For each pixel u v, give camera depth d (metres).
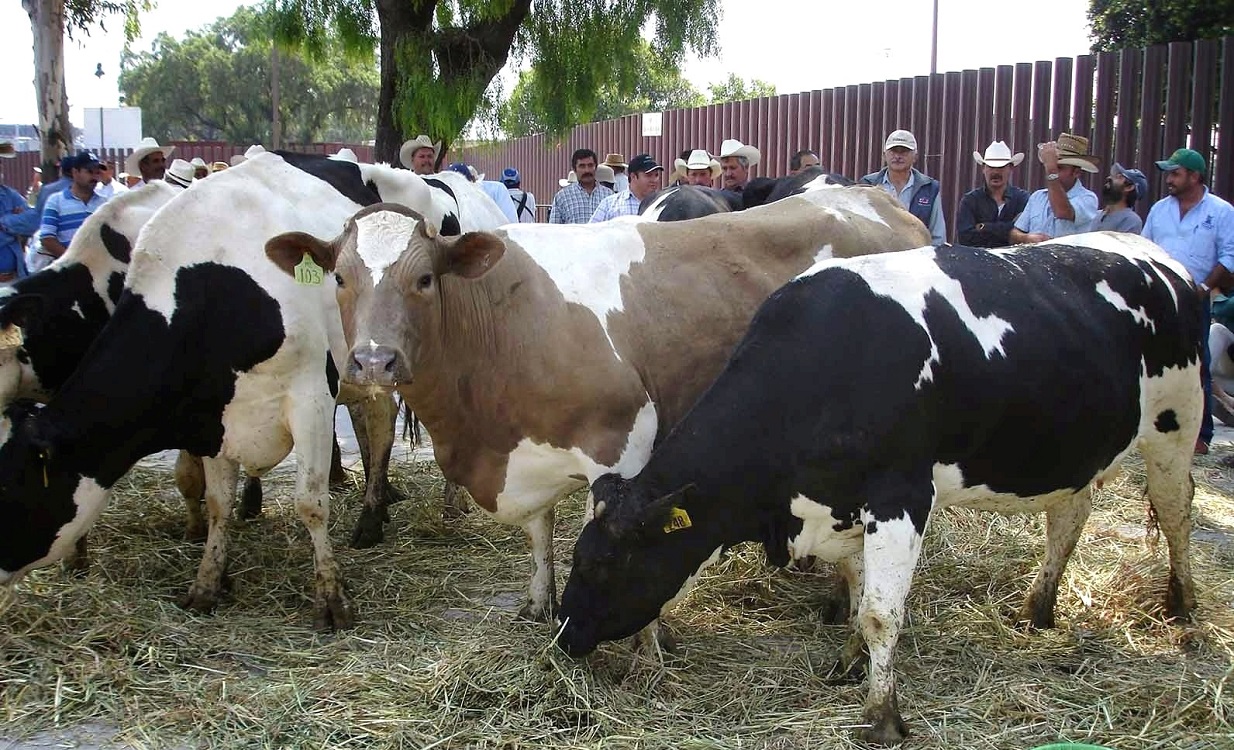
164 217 5.00
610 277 4.91
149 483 7.49
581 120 13.30
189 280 4.98
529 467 4.73
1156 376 4.82
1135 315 4.71
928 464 4.04
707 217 5.49
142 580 5.62
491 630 4.89
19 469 4.75
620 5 12.61
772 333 4.13
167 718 4.18
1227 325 9.59
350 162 6.08
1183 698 4.28
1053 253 4.73
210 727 4.12
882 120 13.31
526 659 4.33
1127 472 7.70
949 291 4.19
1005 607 5.26
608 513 4.06
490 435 4.69
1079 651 4.79
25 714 4.20
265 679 4.52
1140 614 5.12
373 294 4.09
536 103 13.13
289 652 4.77
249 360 5.05
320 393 5.20
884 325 4.01
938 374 4.01
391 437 6.53
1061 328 4.35
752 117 16.39
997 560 5.77
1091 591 5.36
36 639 4.73
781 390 4.00
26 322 4.96
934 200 8.97
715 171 12.95
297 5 12.10
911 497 3.97
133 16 17.06
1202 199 8.12
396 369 4.03
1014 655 4.74
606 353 4.65
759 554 5.85
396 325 4.08
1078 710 4.21
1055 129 11.23
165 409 5.04
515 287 4.62
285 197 5.43
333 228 5.57
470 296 4.50
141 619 4.97
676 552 4.11
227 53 57.12
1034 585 5.09
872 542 3.96
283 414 5.21
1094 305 4.59
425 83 11.45
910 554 3.97
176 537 6.43
